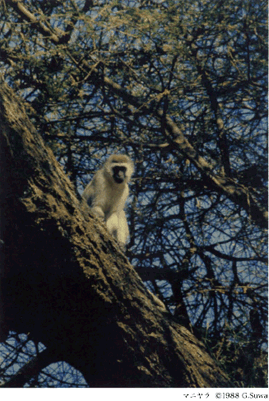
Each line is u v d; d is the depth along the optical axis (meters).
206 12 5.38
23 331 4.46
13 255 3.92
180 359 4.26
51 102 5.75
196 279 5.58
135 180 6.33
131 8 5.22
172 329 4.41
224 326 5.32
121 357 4.25
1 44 5.48
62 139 5.96
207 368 4.39
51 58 5.74
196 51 5.69
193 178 6.03
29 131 3.84
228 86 6.00
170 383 4.19
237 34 5.62
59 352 4.48
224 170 5.92
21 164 3.71
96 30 5.31
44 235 3.83
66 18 5.48
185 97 5.95
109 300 4.07
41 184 3.79
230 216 5.93
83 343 4.33
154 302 4.52
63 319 4.24
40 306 4.20
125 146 6.22
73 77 5.77
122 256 4.26
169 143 5.77
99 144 6.21
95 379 4.38
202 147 6.17
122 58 5.81
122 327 4.16
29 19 5.49
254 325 5.43
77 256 3.95
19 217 3.76
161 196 6.18
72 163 6.18
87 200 6.18
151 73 5.95
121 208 6.09
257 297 5.54
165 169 6.13
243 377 4.84
